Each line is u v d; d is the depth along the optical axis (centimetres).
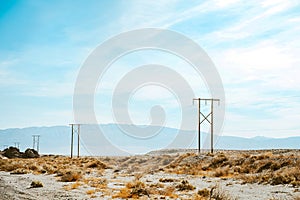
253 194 2409
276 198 2217
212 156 5147
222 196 2142
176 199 2089
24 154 10262
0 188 2350
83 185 2719
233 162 4531
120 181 3133
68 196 2128
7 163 5247
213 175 3981
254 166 4109
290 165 3719
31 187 2545
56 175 3750
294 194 2372
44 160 7262
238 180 3344
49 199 2002
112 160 4762
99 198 2094
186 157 5219
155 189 2445
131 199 2078
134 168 4094
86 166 5084
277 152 5675
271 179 3052
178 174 4141
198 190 2438
